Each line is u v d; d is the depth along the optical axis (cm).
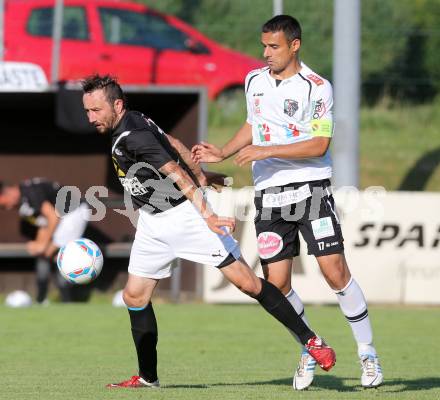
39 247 4988
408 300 4750
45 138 5431
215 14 8325
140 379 2464
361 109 7650
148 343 2405
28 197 4978
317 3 8100
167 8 8369
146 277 2359
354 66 5412
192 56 6525
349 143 5394
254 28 8225
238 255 2308
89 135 5425
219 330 3972
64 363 3072
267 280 2497
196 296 5053
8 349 3419
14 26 6206
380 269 4738
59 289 5100
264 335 3834
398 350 3453
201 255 2300
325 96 2403
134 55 6331
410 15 8294
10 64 5934
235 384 2595
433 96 7831
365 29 8131
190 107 5150
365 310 2483
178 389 2423
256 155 2334
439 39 8081
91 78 2262
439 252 4731
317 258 2448
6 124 5409
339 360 3167
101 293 5344
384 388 2508
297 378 2448
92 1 6419
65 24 6309
